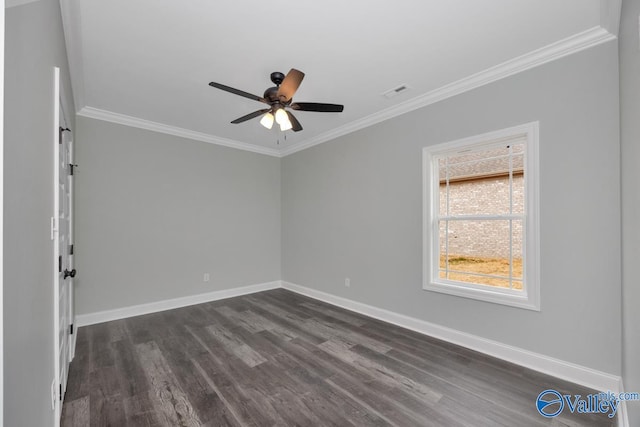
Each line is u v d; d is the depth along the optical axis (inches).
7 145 29.7
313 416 73.1
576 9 74.5
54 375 59.7
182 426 69.6
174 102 129.2
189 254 169.2
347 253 160.6
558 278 89.7
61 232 73.5
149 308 153.9
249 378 90.4
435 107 121.0
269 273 205.2
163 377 90.8
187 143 169.8
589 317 84.2
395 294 136.3
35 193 42.3
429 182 123.4
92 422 70.7
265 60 97.2
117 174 146.0
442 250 123.7
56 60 64.3
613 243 80.6
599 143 83.0
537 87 94.2
